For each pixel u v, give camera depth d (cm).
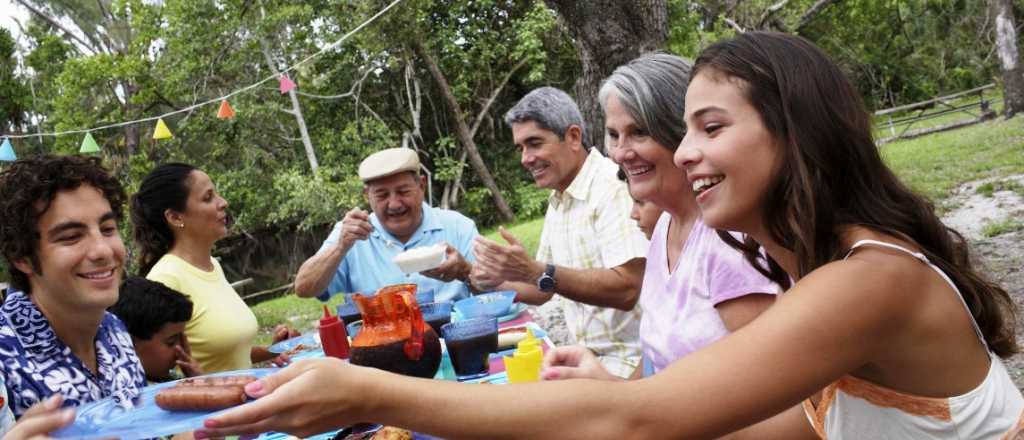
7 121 2033
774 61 95
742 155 95
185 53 1748
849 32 2875
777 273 130
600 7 612
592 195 266
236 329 286
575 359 146
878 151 98
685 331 163
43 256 170
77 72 1775
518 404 80
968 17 2805
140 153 1872
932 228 98
